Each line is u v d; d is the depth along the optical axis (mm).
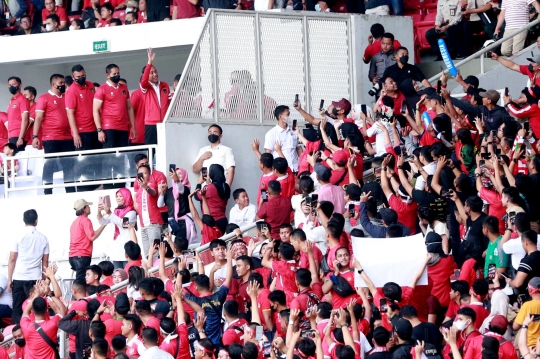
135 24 69375
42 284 48469
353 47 63000
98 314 44688
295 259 44062
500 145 48469
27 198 60281
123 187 59500
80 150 61375
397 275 39875
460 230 45469
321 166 47656
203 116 58844
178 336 41375
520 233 40656
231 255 45375
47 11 75062
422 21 69375
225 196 53906
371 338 39188
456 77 53719
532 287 37438
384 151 52344
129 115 61156
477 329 38094
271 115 60562
